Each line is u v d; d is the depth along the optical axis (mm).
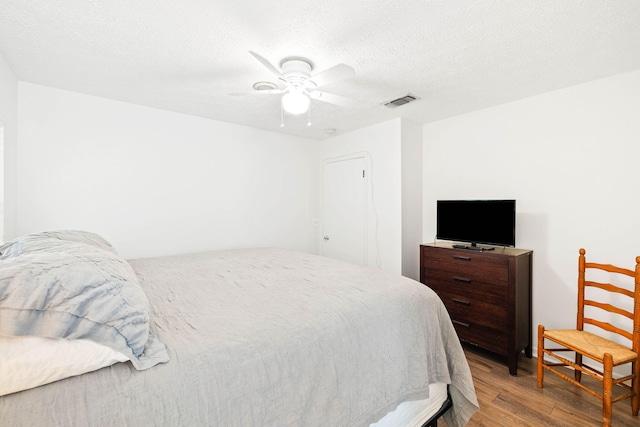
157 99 2607
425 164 3439
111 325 786
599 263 2236
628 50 1808
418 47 1764
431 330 1520
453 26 1558
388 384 1260
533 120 2580
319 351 1082
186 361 855
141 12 1434
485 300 2426
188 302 1360
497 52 1828
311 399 1009
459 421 1550
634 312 1810
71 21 1503
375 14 1454
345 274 1912
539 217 2549
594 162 2264
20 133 2221
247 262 2373
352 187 3744
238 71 2059
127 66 1994
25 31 1590
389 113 3033
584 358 2297
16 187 2193
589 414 1788
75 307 739
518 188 2680
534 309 2572
